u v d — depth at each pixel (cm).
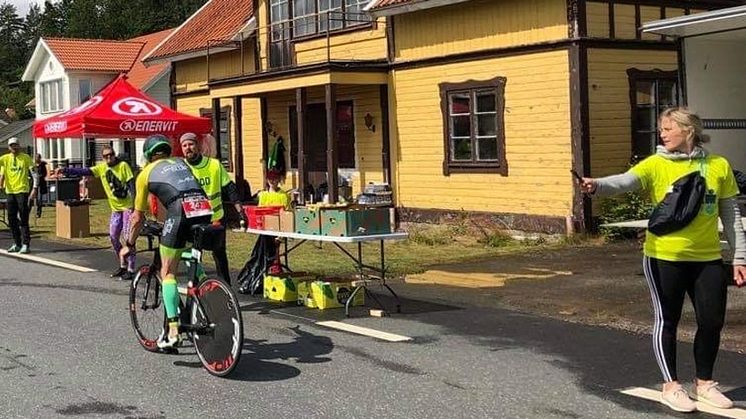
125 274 1158
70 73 3950
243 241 1581
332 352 716
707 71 1157
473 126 1653
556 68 1490
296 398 585
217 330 647
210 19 2662
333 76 1772
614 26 1503
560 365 653
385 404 567
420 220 1794
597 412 538
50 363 691
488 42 1612
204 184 827
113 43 4247
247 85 2042
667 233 534
